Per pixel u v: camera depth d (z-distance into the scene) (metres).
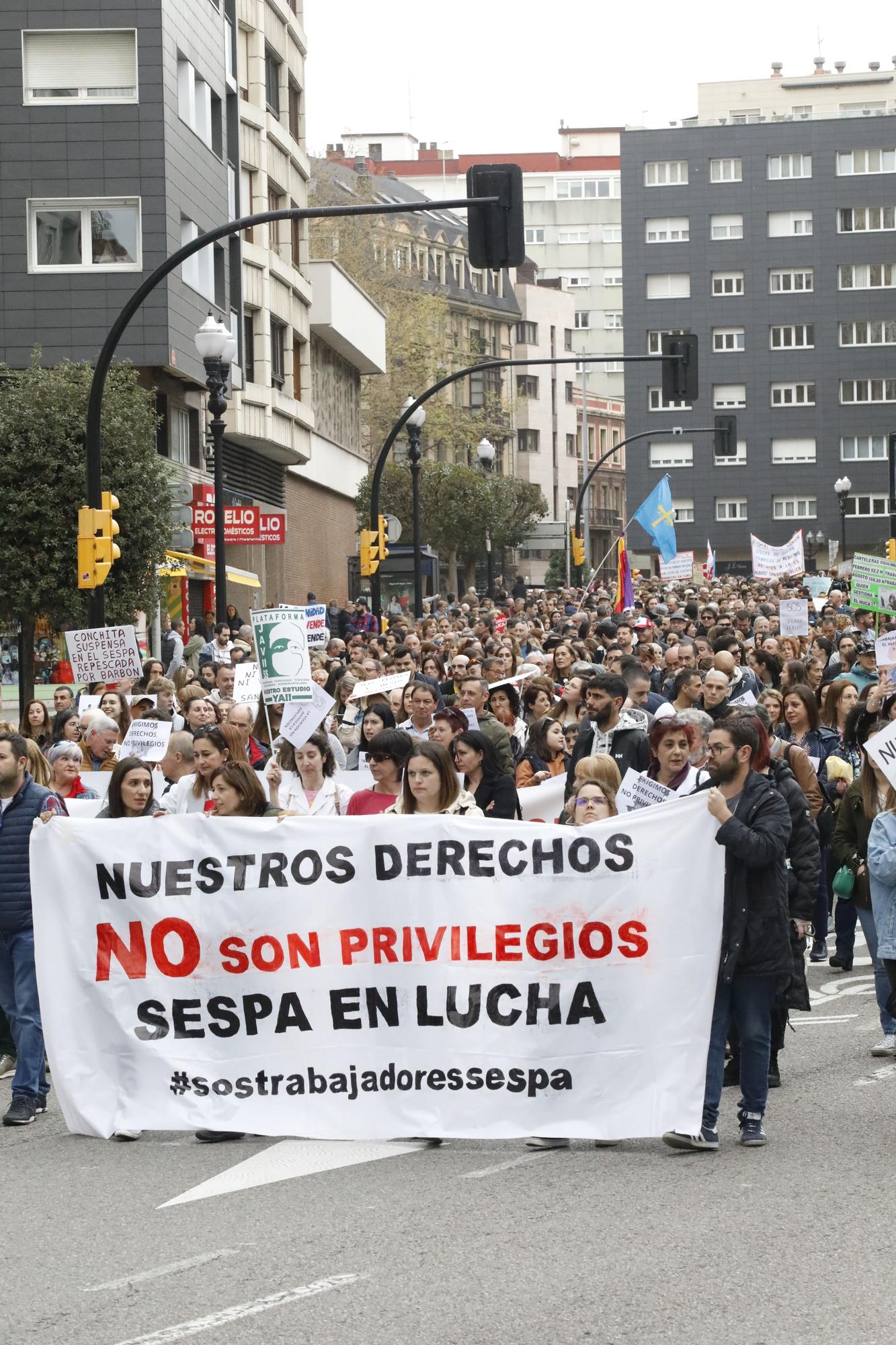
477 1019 8.98
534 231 143.00
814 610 42.47
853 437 102.75
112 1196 8.08
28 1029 9.83
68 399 26.64
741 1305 6.33
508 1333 6.08
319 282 57.81
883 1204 7.61
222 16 43.41
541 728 13.63
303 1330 6.16
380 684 16.83
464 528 79.50
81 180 36.16
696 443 104.00
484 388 112.44
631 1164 8.48
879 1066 10.45
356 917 9.15
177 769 12.41
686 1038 8.74
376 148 135.50
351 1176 8.34
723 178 102.88
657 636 30.61
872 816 10.62
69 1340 6.15
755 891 8.63
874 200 101.75
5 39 36.09
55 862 9.41
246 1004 9.23
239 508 30.95
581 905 8.88
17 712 32.91
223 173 42.78
